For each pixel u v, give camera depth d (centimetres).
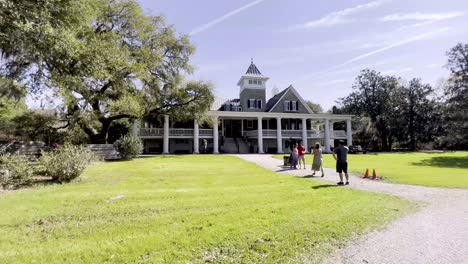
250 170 1591
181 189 956
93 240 463
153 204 723
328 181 1188
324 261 399
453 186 1091
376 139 4984
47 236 487
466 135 3291
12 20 897
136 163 1817
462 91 3331
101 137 2447
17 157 1075
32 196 789
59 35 1062
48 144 2183
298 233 498
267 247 437
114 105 2097
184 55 2733
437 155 3122
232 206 711
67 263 370
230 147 3638
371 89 4950
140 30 2323
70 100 1546
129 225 546
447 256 417
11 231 509
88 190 907
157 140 3531
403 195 904
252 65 4166
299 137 3809
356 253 429
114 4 2134
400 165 1998
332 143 4150
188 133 3412
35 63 1230
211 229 510
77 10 1135
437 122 4800
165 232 498
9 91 1420
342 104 5288
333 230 521
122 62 1866
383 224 578
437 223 592
